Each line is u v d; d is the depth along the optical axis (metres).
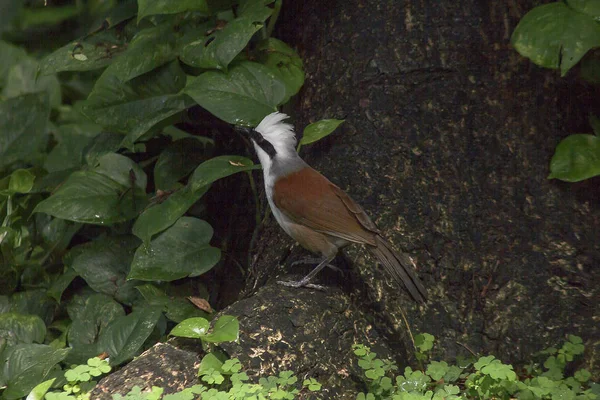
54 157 12.69
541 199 9.76
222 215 11.98
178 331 8.05
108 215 10.77
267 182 9.73
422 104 10.01
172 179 11.50
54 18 15.27
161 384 8.07
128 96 11.13
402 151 10.03
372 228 9.16
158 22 11.61
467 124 9.94
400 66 10.03
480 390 8.38
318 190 9.35
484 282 9.57
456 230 9.78
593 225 9.66
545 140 9.87
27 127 12.98
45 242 12.09
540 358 9.14
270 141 9.69
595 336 9.09
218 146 11.98
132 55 10.73
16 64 15.47
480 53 9.91
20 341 10.23
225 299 11.72
